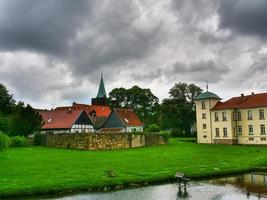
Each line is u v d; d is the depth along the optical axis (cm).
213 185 3366
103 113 11775
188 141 9694
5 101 10144
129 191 3078
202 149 6806
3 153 5194
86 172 3750
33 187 2967
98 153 5919
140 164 4453
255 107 8288
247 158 5238
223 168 4200
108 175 3553
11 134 7544
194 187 3269
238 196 2906
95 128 10244
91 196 2875
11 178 3328
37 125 8006
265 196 2906
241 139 8575
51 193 2945
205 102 9269
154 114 14488
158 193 3000
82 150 6569
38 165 4228
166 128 13075
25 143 7188
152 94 15038
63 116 9769
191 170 4003
